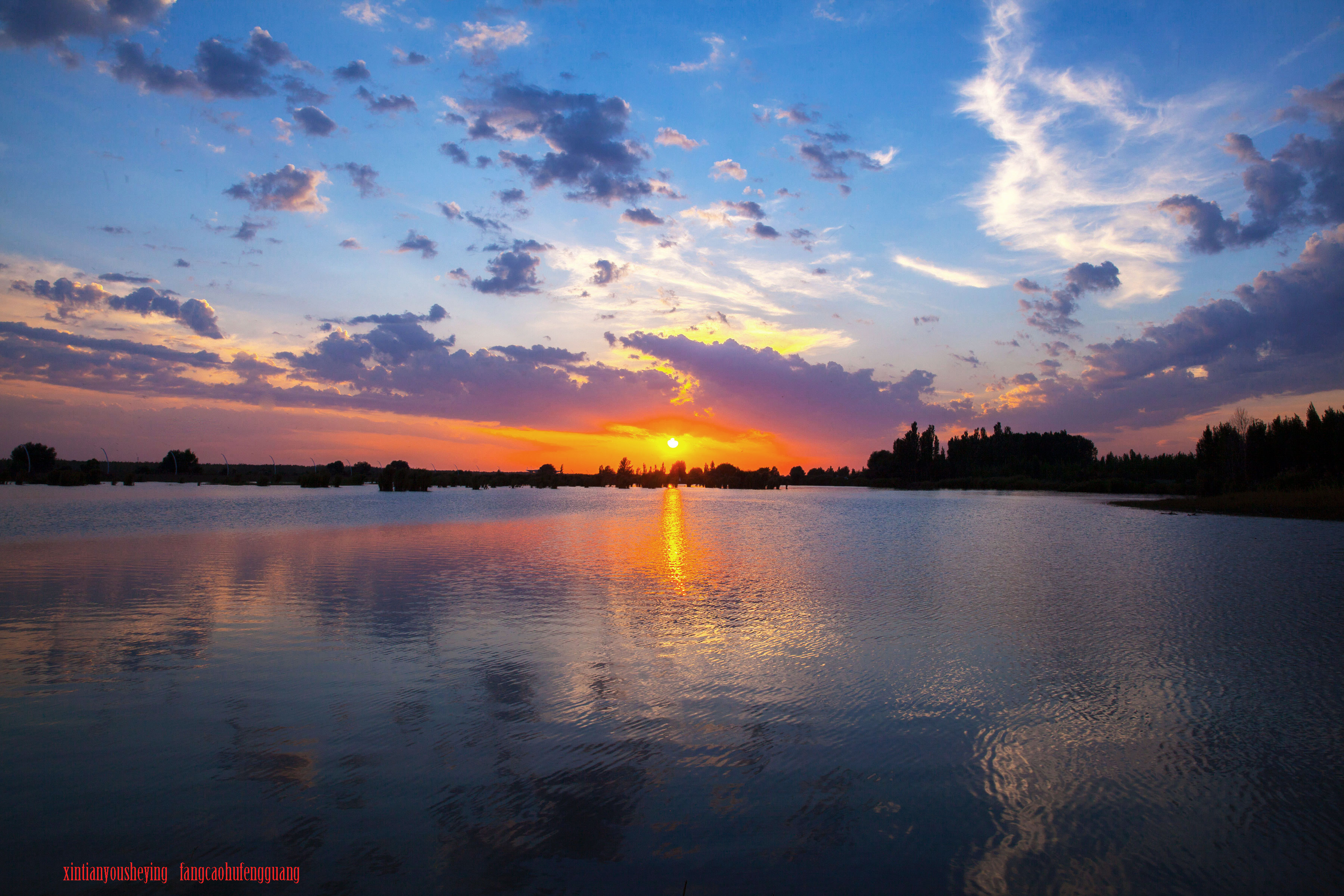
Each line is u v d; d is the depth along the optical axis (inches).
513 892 231.1
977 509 2598.4
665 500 3430.1
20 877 237.5
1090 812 285.3
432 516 1855.3
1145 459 5433.1
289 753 330.3
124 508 1948.8
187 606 649.6
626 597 714.8
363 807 282.2
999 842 263.4
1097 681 444.5
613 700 405.7
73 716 374.9
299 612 629.3
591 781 306.3
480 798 290.0
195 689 418.3
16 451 4345.5
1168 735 360.5
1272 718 383.2
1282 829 272.1
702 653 504.7
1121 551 1160.2
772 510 2534.5
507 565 938.1
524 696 411.5
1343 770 321.1
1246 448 3292.3
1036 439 7012.8
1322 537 1378.0
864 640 544.7
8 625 573.0
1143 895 233.5
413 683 432.5
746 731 362.9
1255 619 620.4
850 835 267.0
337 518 1710.1
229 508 2018.9
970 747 345.7
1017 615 636.1
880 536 1455.5
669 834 265.4
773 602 697.6
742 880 238.5
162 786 298.0
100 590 729.0
